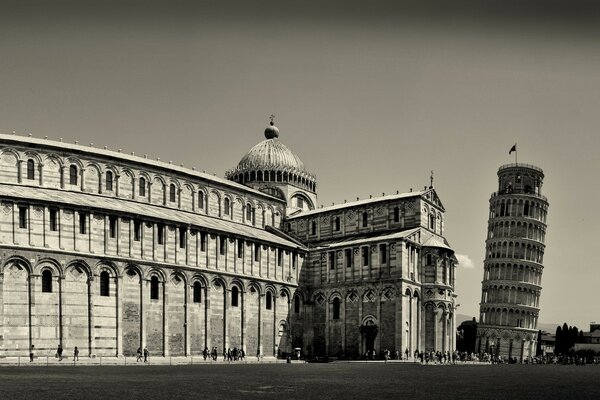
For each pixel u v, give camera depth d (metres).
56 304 83.44
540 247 196.12
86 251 87.00
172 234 97.31
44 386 41.53
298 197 144.88
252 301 108.31
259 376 55.72
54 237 84.62
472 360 131.00
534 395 39.66
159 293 94.38
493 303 190.38
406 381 51.44
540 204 197.25
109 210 89.88
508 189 199.25
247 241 108.88
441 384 48.47
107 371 61.75
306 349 116.81
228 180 133.75
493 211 199.00
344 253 116.19
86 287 86.56
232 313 104.69
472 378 58.16
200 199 120.75
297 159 147.62
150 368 70.06
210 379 50.47
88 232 87.75
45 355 81.56
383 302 109.00
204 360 94.44
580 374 70.62
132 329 90.44
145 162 111.81
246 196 129.88
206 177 121.69
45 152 100.25
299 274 118.75
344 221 127.50
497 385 48.62
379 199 124.12
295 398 35.28
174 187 116.25
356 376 57.53
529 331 187.38
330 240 127.44
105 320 87.56
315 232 132.12
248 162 143.62
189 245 99.50
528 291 190.62
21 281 81.25
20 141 97.75
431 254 113.88
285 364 90.12
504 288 190.25
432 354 106.81
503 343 185.88
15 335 79.81
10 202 81.81
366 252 113.44
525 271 191.50
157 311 93.75
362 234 123.56
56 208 85.38
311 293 119.50
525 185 199.88
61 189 100.38
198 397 35.22
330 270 118.00
